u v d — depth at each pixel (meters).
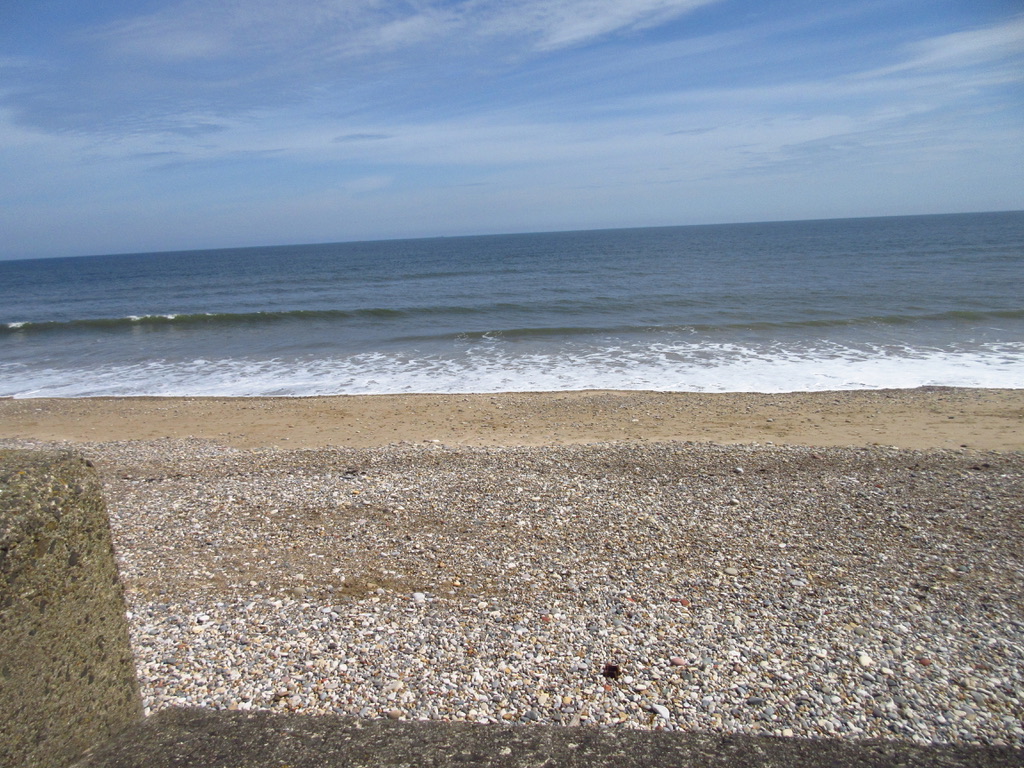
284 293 41.84
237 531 6.45
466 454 9.62
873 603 4.83
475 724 3.41
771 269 44.38
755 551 5.84
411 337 21.53
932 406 12.18
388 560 5.70
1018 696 3.67
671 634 4.39
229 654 4.09
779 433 10.98
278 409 13.69
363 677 3.85
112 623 3.05
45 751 2.64
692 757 3.14
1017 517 6.51
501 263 66.75
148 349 21.14
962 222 152.25
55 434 12.41
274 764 2.99
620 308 27.05
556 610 4.75
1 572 2.44
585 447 9.93
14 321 30.88
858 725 3.42
